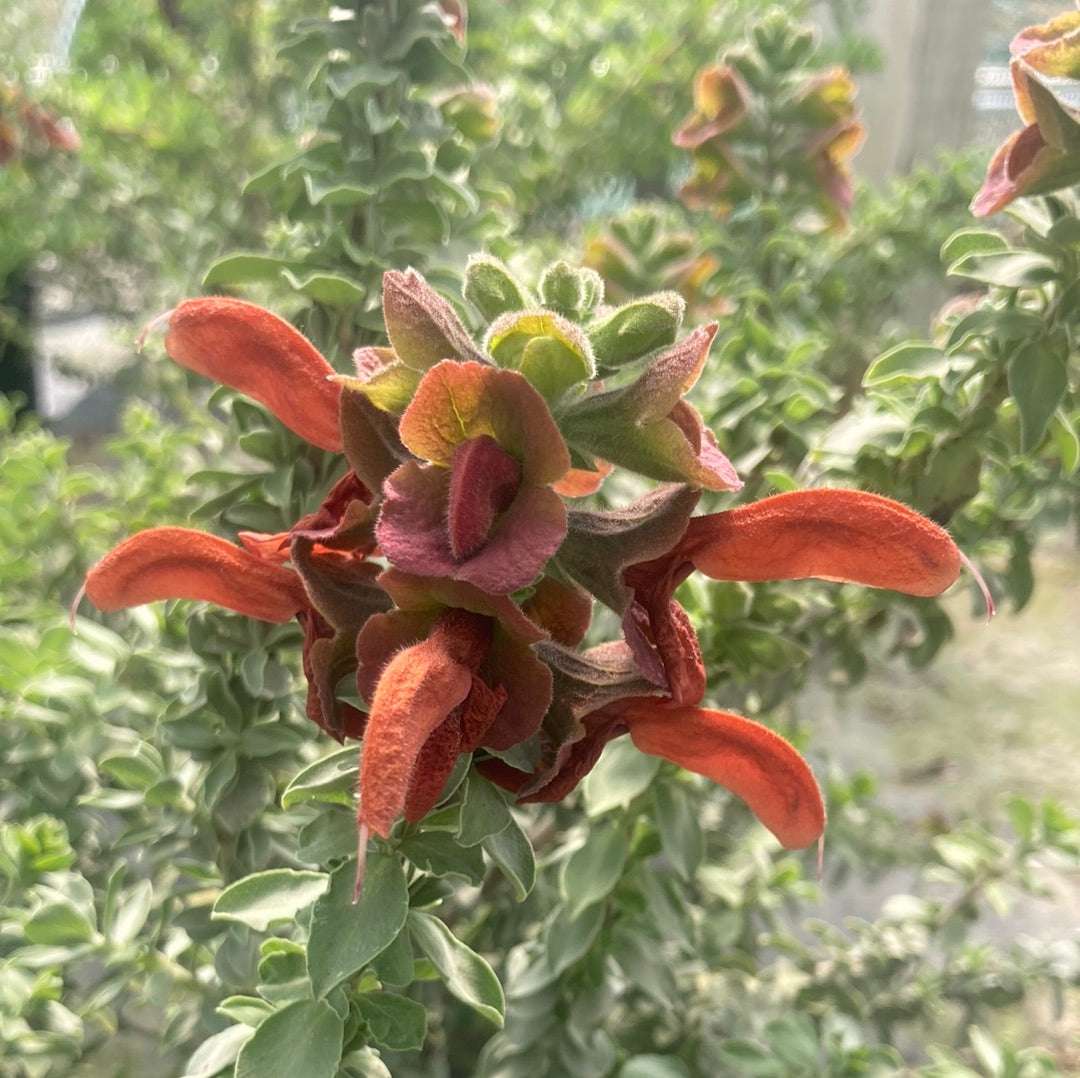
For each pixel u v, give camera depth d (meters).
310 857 0.13
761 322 0.28
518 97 0.41
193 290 0.37
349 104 0.20
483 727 0.11
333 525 0.12
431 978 0.14
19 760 0.21
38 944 0.19
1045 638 0.57
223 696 0.18
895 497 0.20
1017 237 0.26
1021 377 0.18
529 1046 0.21
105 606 0.13
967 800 0.44
